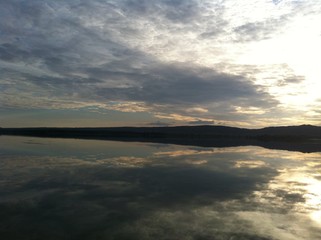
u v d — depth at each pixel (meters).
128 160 40.62
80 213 18.61
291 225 17.11
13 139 87.00
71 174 29.70
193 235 15.60
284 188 25.42
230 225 16.97
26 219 17.45
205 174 31.27
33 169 31.67
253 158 45.50
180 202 21.19
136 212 18.95
